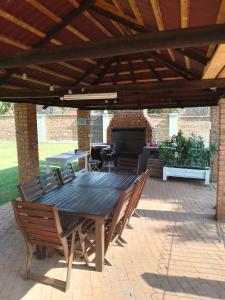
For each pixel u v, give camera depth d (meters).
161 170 9.58
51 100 7.85
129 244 4.52
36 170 7.47
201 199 7.11
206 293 3.29
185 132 15.70
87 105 9.75
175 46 2.08
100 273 3.70
